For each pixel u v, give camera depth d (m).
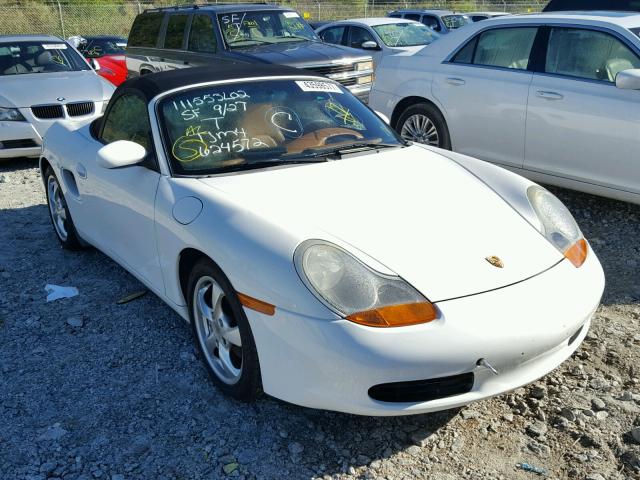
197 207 3.01
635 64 4.98
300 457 2.67
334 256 2.57
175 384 3.18
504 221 3.01
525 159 5.66
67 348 3.54
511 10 29.08
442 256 2.67
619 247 4.74
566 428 2.79
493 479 2.53
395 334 2.38
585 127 5.13
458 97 6.08
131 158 3.41
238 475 2.58
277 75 4.01
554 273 2.75
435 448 2.71
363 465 2.62
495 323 2.46
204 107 3.63
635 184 4.94
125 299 4.06
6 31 24.02
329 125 3.79
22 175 7.47
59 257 4.87
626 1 7.74
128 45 11.24
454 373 2.44
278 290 2.52
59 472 2.60
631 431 2.74
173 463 2.65
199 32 9.45
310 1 29.28
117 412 2.98
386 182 3.24
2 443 2.78
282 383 2.60
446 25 16.75
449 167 3.57
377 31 11.74
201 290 3.09
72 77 8.49
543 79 5.44
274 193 3.05
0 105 7.62
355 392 2.43
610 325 3.63
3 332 3.74
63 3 25.44
